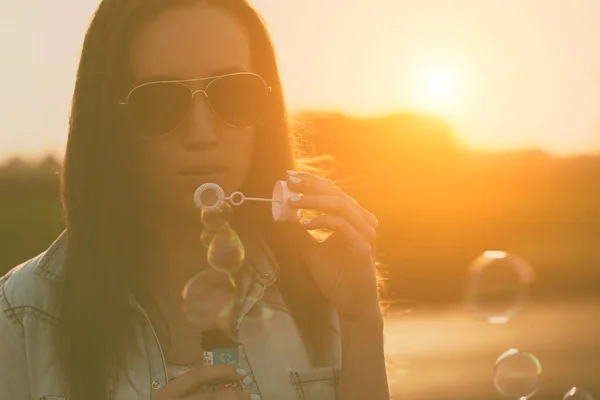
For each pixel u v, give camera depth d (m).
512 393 3.48
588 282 21.91
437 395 8.87
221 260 1.83
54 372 1.87
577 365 10.58
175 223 1.90
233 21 1.85
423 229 20.00
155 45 1.80
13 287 1.91
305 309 1.94
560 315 16.05
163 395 1.73
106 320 1.86
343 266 1.88
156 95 1.78
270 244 1.96
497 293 4.41
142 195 1.89
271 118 1.96
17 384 1.88
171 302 1.91
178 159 1.78
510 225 25.81
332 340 1.96
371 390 1.87
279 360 1.92
